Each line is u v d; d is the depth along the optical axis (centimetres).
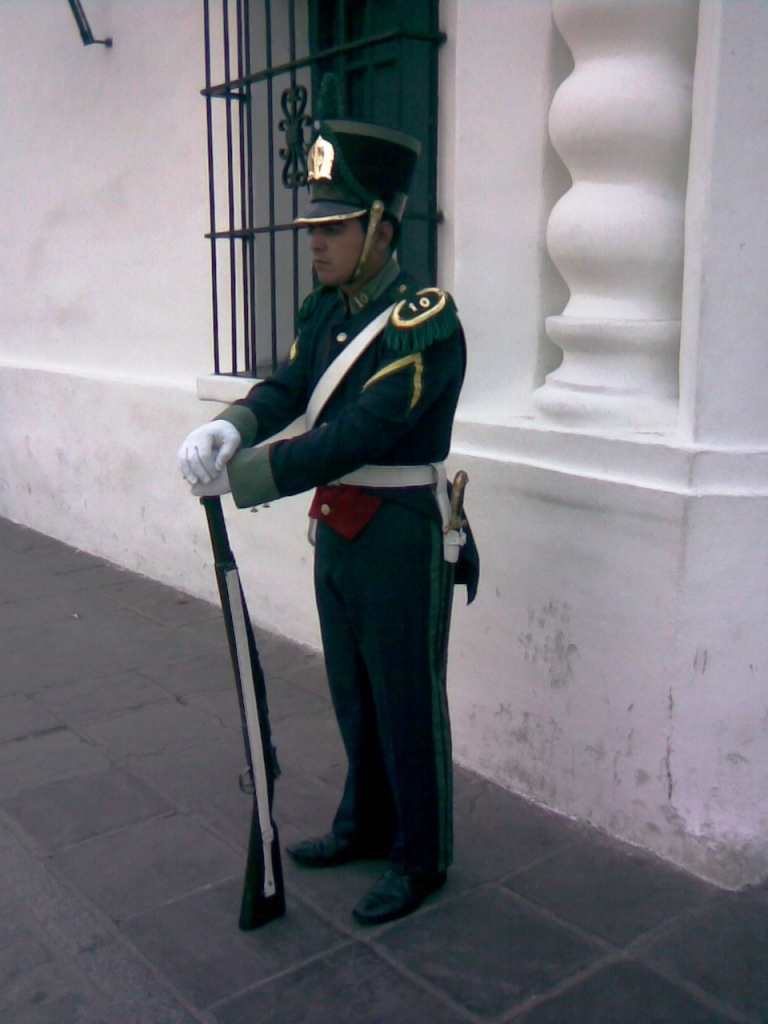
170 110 459
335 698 259
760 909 248
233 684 391
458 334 233
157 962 234
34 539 600
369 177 220
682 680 254
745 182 241
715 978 225
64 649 429
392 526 234
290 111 402
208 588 480
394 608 236
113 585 511
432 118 331
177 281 473
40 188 567
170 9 448
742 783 258
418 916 248
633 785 270
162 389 482
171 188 466
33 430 598
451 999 220
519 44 290
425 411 230
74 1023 215
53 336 580
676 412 271
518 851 274
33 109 560
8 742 345
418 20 337
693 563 247
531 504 282
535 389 307
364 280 233
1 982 228
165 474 492
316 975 229
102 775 321
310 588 412
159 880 265
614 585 264
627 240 269
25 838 286
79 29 495
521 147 295
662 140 265
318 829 288
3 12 571
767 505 248
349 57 376
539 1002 219
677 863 263
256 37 413
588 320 277
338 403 234
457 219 310
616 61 268
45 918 251
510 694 300
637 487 255
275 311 410
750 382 250
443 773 248
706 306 244
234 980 227
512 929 243
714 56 236
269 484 220
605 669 271
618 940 238
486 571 299
